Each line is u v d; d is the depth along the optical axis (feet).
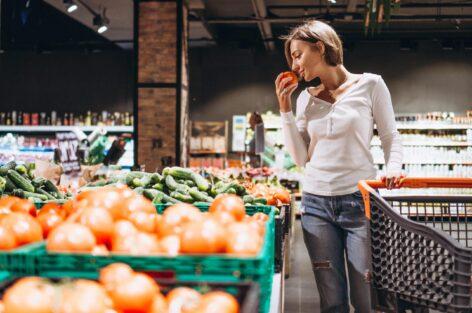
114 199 5.32
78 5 34.35
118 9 35.22
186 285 3.80
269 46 43.62
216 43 44.45
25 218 4.62
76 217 4.74
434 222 7.87
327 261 8.66
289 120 8.80
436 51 42.39
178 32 30.27
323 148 8.70
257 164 27.61
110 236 4.55
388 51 42.93
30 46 43.32
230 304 3.37
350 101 8.55
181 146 30.53
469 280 5.94
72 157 16.38
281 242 7.50
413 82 42.57
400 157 8.38
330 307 8.67
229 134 44.42
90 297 3.17
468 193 36.60
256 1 32.58
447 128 38.40
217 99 44.57
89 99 45.09
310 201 8.82
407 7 37.04
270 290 5.35
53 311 3.08
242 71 44.42
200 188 9.70
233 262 3.83
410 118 39.01
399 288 6.75
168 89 30.25
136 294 3.40
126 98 44.86
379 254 7.01
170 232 4.73
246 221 5.73
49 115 45.11
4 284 3.62
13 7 38.14
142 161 30.27
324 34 8.39
